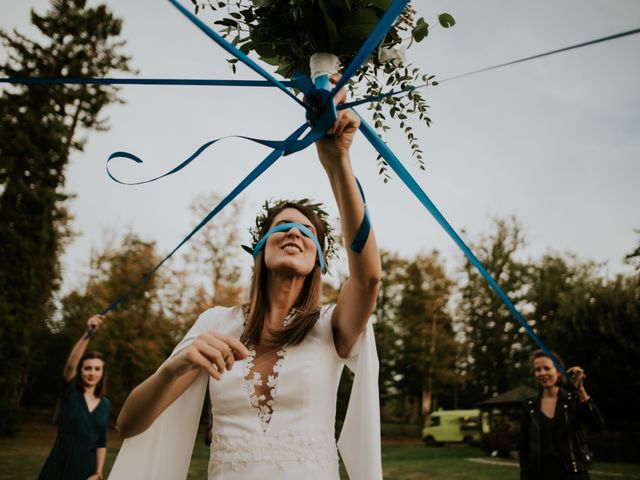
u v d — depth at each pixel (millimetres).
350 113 1083
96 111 22656
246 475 1313
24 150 20891
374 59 1319
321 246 1664
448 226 1185
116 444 18688
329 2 1223
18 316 19609
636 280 17016
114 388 24969
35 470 10266
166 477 1400
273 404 1393
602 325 16109
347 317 1422
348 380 22141
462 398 40062
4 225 19781
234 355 1036
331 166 1150
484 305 32281
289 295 1547
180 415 1469
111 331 24641
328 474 1343
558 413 3824
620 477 10938
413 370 32562
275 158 1261
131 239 27234
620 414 15984
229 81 1046
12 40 22125
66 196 21547
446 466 14102
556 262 30906
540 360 3977
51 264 21078
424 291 31641
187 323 25234
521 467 4012
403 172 1160
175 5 915
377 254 1264
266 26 1286
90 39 22938
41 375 33531
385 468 13664
